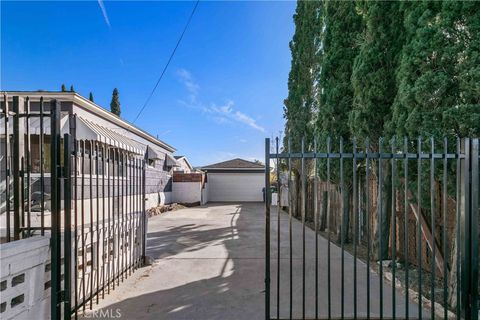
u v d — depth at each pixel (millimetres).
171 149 19656
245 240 7016
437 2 3322
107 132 9461
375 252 5273
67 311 2615
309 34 9305
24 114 2605
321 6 8742
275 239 7184
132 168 4637
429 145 3242
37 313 2422
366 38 4945
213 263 4988
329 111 6172
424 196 3643
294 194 12297
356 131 5070
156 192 14945
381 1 4629
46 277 2613
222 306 3264
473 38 3053
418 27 3566
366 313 3072
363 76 4824
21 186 2621
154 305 3281
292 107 10625
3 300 2082
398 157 2861
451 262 3545
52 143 2584
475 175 2762
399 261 4961
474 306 2764
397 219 5125
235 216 12109
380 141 2932
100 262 3578
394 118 4012
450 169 3203
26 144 2641
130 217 4488
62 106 8789
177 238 7277
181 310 3158
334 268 4723
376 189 5457
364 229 6473
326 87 6461
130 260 4453
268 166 2896
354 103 5191
